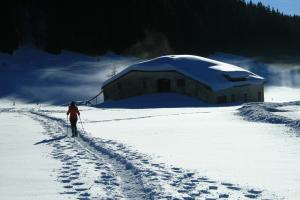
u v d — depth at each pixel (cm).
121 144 1847
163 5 17162
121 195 1016
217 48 18388
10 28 13425
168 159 1459
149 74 6725
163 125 2784
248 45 19588
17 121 3344
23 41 14200
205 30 18312
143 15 16575
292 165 1330
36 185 1144
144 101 6238
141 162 1409
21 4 14875
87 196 1015
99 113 4172
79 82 10138
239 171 1249
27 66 12012
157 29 16738
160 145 1823
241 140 1952
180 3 17962
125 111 4412
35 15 14850
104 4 15800
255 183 1097
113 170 1330
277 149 1667
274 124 2666
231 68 7006
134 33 15925
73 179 1206
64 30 14850
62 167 1392
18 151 1780
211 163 1379
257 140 1942
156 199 959
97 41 15162
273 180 1129
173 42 16900
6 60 12519
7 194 1055
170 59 6931
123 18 15900
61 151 1766
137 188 1088
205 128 2516
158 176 1191
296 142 1855
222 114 3434
